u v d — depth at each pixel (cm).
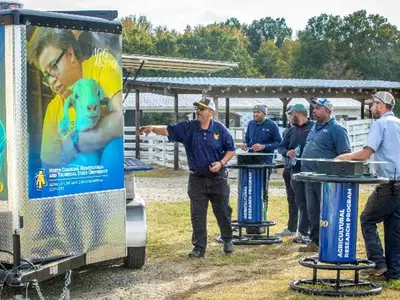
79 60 688
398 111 6050
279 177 2239
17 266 642
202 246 927
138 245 830
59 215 679
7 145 646
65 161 681
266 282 791
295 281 769
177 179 2189
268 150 1087
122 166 741
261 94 2442
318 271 844
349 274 819
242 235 1060
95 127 709
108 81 718
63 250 686
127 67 1104
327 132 892
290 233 1088
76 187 695
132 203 837
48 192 668
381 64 9112
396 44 9438
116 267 866
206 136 905
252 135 1109
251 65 8275
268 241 1023
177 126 912
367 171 721
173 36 7362
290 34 13650
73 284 789
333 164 716
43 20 653
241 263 897
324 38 9338
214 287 770
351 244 725
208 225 1196
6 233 653
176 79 2567
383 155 755
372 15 9681
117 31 723
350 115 4638
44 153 662
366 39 9462
